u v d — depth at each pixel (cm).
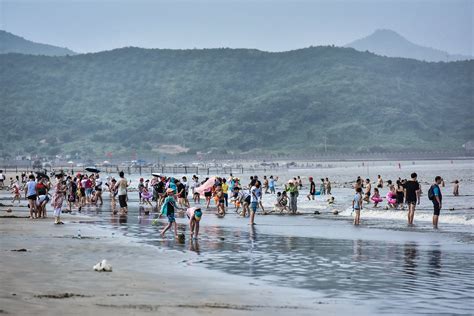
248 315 1784
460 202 7156
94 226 4316
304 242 3528
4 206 6562
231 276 2420
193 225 3619
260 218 5322
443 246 3378
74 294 1959
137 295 1994
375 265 2720
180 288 2150
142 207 6612
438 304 1986
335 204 7188
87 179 6931
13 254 2798
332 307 1927
